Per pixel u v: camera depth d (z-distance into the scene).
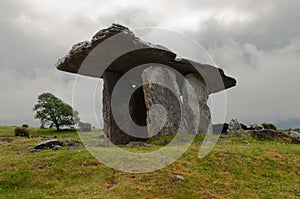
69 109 44.66
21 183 10.78
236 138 18.64
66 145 17.09
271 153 13.80
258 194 10.05
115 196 9.41
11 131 38.56
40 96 44.12
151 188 9.93
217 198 9.59
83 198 9.25
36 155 13.70
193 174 11.05
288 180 11.34
